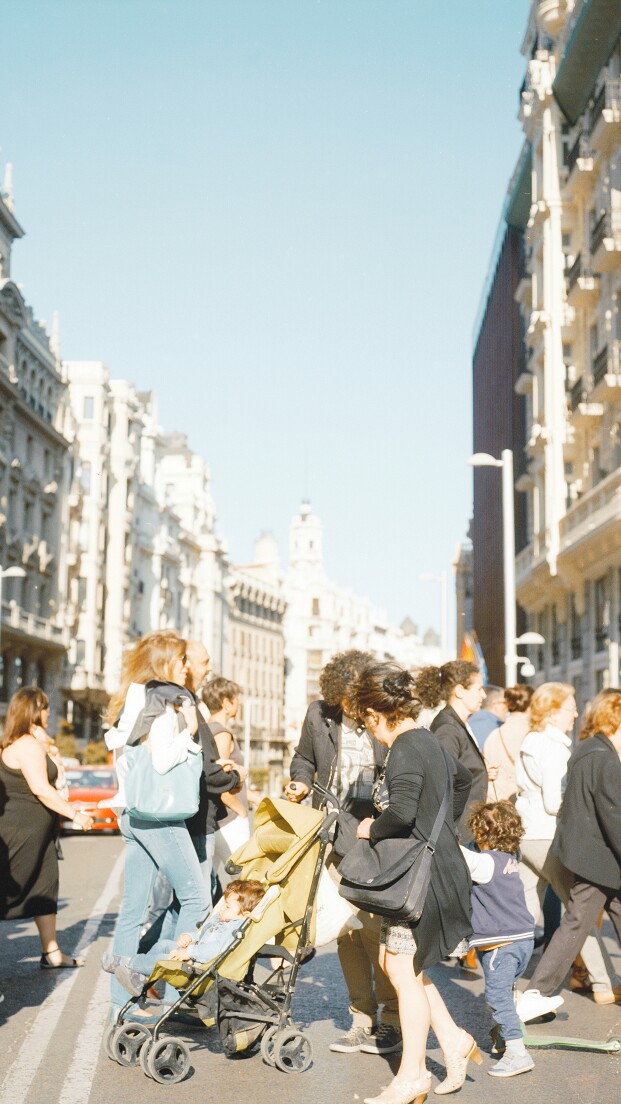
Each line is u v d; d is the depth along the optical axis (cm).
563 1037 667
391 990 649
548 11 3700
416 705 553
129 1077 584
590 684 3372
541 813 803
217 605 10956
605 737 722
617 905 711
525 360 4459
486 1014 740
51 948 886
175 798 642
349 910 623
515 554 4628
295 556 14750
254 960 620
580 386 3462
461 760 823
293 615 14412
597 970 788
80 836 2684
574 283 3338
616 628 3089
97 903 1281
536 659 4322
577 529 3231
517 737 942
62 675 6469
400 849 528
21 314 5575
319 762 670
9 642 5484
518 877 631
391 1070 605
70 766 2934
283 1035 597
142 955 668
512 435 4719
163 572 8938
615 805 693
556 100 3591
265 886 619
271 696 13012
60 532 6525
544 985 704
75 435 6800
